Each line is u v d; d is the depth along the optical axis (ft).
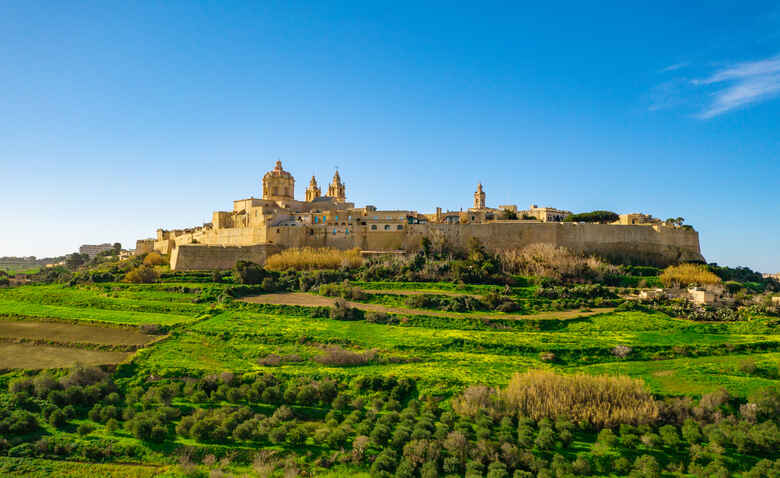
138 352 279.49
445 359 280.72
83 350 285.84
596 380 233.76
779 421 216.33
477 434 203.72
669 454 198.90
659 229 569.23
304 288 425.28
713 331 336.08
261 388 239.50
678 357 294.25
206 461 190.08
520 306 378.12
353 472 186.91
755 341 311.68
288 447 199.72
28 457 188.03
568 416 217.77
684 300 397.39
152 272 458.09
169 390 234.99
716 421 218.59
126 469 185.06
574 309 380.99
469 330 331.36
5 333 309.42
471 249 498.28
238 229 569.64
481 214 607.37
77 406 223.51
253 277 440.04
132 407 224.33
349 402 234.38
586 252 537.65
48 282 538.88
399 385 244.22
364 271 454.40
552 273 451.53
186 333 313.32
